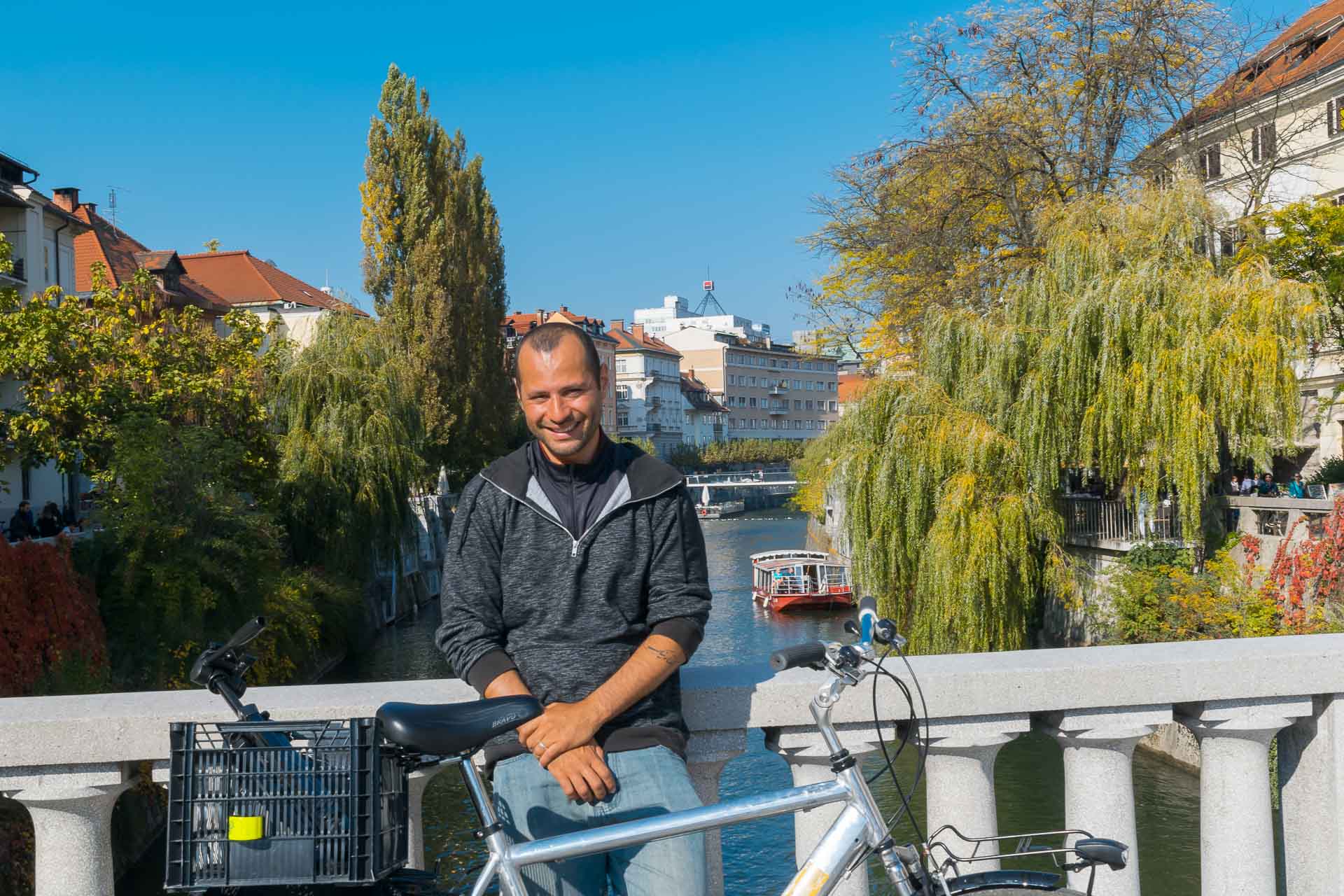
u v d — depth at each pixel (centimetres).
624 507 243
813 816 292
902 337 3070
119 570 2200
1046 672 296
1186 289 1883
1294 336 1834
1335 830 314
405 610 4334
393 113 5225
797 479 7031
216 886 208
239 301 6072
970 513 1870
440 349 5075
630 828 218
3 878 942
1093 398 1923
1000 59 2672
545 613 243
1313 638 334
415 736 206
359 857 207
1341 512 1620
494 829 217
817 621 4325
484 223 5466
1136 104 2528
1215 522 2075
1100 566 2200
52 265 3672
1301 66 3466
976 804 302
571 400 238
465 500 251
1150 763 1459
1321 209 2359
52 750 266
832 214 3216
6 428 2366
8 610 1797
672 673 248
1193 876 1161
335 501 3139
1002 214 2734
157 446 2292
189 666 2150
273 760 211
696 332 14362
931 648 1898
